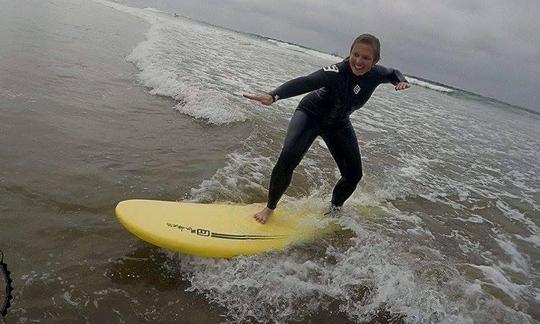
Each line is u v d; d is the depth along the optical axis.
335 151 4.14
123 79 7.97
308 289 3.32
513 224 5.86
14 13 11.48
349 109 3.82
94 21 14.65
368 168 6.61
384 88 19.09
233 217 3.88
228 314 2.91
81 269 2.95
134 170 4.52
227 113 7.22
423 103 17.98
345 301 3.29
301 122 3.82
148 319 2.70
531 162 10.70
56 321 2.50
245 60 14.98
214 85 9.21
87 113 5.74
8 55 7.27
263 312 3.00
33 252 2.97
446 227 5.21
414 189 6.25
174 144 5.53
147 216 3.43
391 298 3.41
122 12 22.05
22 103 5.38
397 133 9.57
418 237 4.70
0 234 3.04
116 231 3.45
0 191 3.50
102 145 4.89
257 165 5.51
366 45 3.48
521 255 4.93
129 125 5.76
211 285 3.13
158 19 23.80
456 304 3.54
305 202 4.75
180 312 2.82
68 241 3.19
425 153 8.52
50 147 4.47
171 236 3.34
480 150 10.39
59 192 3.73
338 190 4.44
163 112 6.72
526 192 7.62
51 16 12.88
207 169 5.00
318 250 3.90
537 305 3.86
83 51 9.27
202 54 13.34
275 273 3.40
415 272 3.86
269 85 10.92
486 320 3.43
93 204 3.72
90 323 2.56
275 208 4.35
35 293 2.64
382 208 5.26
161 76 8.48
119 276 2.99
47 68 7.21
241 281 3.23
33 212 3.38
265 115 7.93
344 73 3.63
